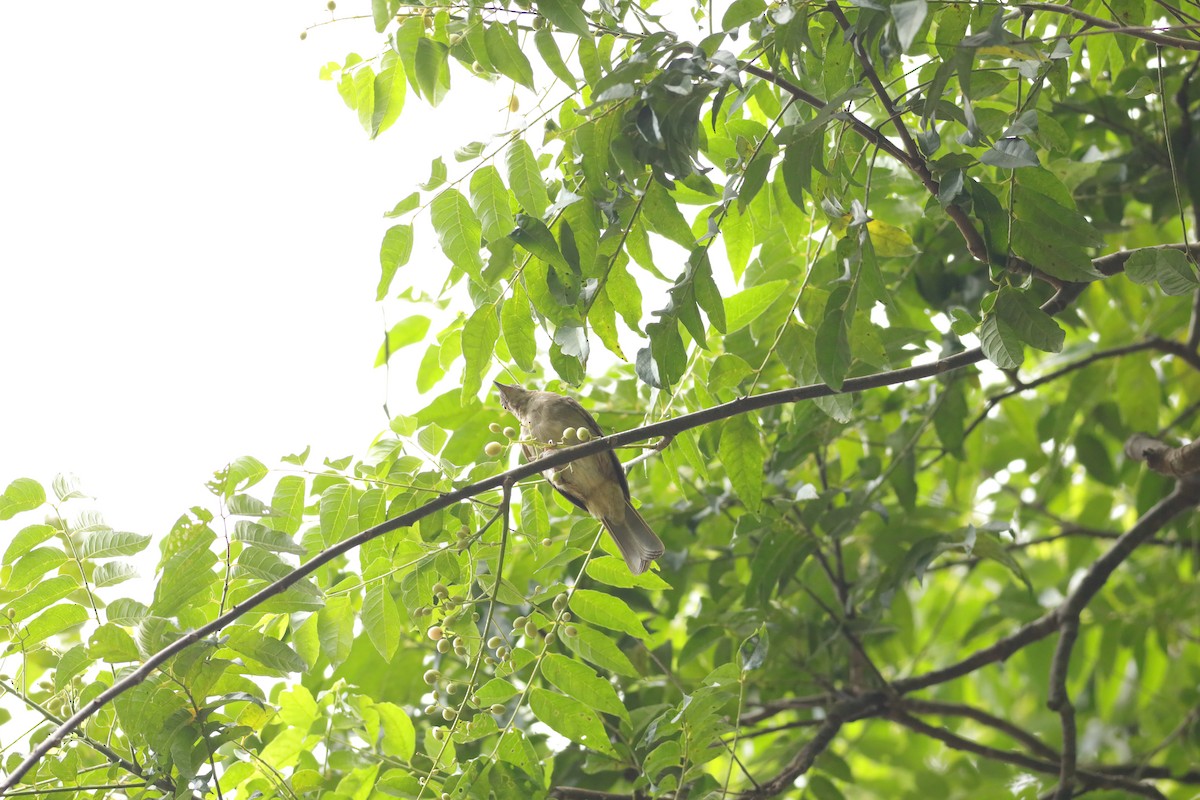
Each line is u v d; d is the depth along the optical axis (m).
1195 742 13.01
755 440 7.62
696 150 6.16
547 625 7.56
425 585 7.43
